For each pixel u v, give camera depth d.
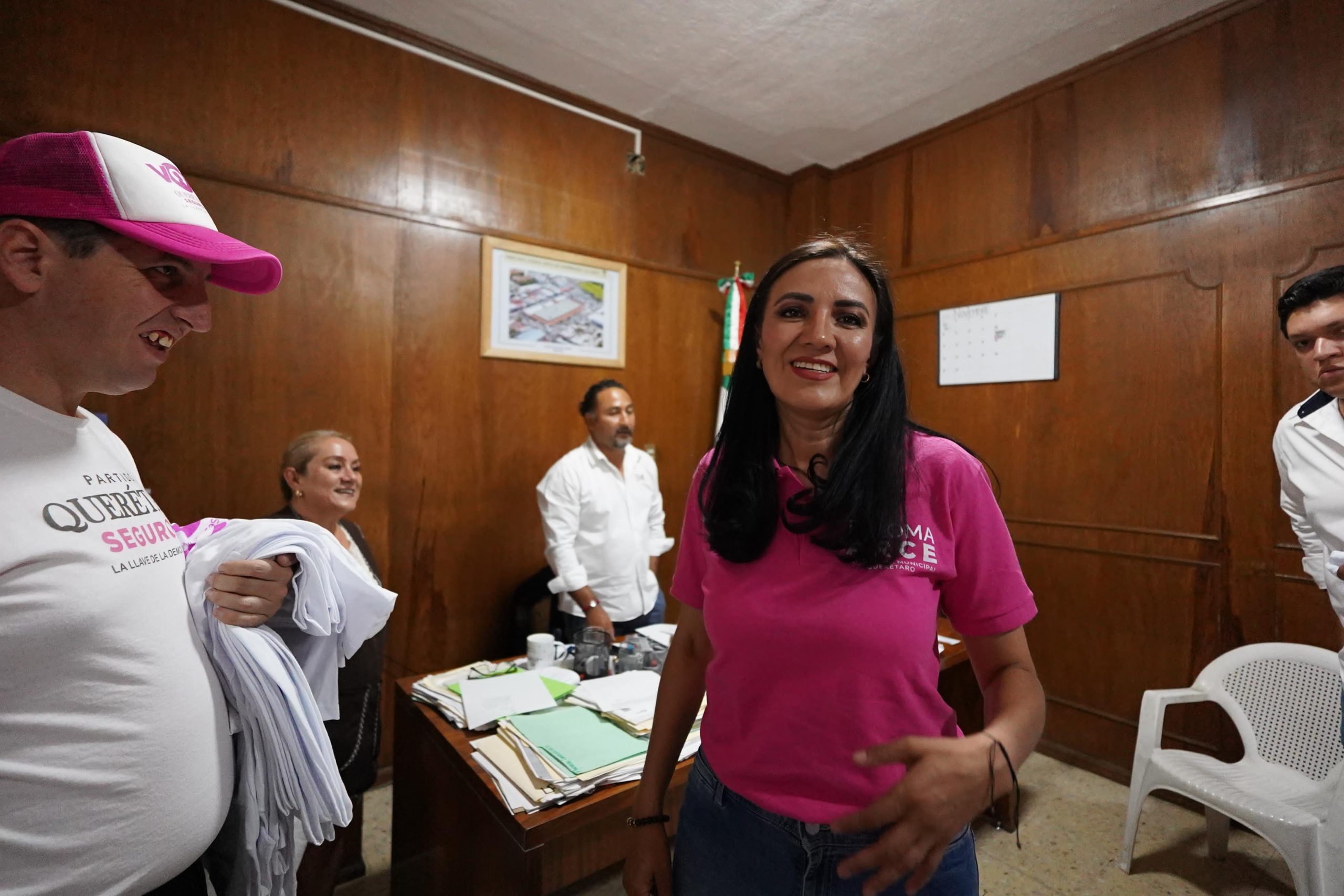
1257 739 1.76
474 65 2.47
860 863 0.58
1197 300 2.17
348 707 1.44
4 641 0.54
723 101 2.76
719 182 3.22
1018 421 2.64
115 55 1.84
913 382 3.02
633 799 1.09
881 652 0.68
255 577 0.71
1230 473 2.10
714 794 0.81
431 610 2.45
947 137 2.90
